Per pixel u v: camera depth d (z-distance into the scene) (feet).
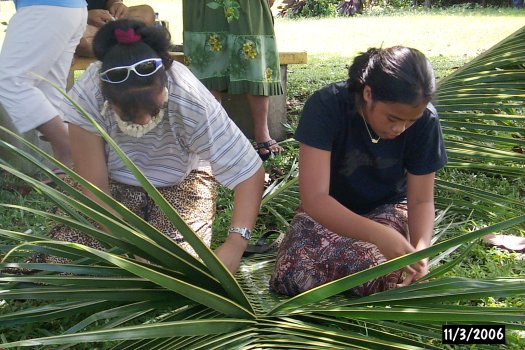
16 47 12.89
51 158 6.48
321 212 7.99
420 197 8.44
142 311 6.75
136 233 6.24
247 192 8.54
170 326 5.70
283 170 14.66
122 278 6.60
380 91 7.29
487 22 41.57
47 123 12.99
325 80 23.32
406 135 8.16
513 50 12.00
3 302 8.76
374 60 7.43
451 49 31.22
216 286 6.68
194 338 6.19
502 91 11.59
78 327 6.47
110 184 9.52
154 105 7.79
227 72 15.23
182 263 6.51
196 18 15.11
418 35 36.99
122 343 6.56
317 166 8.05
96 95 8.55
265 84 15.11
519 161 10.98
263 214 11.83
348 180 8.59
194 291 6.10
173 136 8.82
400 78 7.16
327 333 6.18
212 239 10.94
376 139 8.13
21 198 12.52
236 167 8.51
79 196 6.95
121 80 7.62
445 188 10.74
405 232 8.64
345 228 7.86
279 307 6.51
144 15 16.08
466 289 6.42
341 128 8.08
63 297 6.51
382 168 8.43
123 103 7.71
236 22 14.80
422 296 6.48
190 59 15.35
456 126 11.35
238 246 8.36
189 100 8.36
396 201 8.97
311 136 8.03
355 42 35.58
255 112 15.31
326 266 8.27
